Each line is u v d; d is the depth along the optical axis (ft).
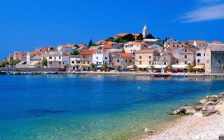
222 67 515.50
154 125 120.47
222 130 97.30
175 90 279.08
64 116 145.07
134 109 164.04
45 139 101.76
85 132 110.42
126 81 410.72
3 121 133.08
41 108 173.06
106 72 587.27
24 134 108.78
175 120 129.39
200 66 536.83
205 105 157.58
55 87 332.39
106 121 130.41
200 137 89.35
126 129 113.80
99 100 209.05
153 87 313.32
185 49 578.66
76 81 427.74
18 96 244.63
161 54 601.62
